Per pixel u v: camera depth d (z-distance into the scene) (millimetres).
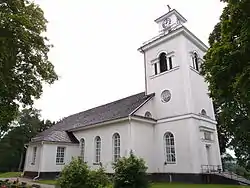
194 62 26750
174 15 29312
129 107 26609
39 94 19312
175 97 24891
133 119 23500
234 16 10891
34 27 17078
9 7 15344
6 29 13703
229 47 11984
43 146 28000
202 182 20844
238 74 10711
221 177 19906
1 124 18562
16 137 52125
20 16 14445
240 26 11055
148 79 28781
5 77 15633
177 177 22188
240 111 14430
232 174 22141
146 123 24984
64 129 34031
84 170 11398
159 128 25250
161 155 24156
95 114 33469
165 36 27719
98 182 11438
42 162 27438
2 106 17297
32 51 17938
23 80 18312
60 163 28812
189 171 21453
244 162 19609
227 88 12570
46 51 19109
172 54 26703
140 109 24938
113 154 24562
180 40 26312
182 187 17141
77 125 32750
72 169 11422
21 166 51250
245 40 10156
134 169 12555
